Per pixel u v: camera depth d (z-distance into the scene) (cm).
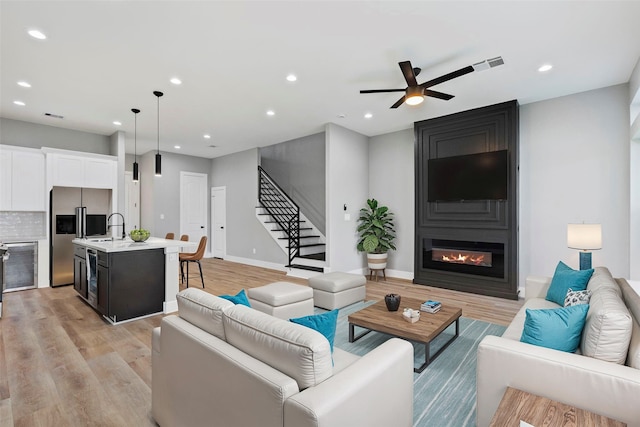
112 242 423
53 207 518
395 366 143
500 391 162
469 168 495
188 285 529
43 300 439
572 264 434
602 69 357
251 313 146
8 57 323
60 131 578
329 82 390
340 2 243
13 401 209
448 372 247
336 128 578
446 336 319
